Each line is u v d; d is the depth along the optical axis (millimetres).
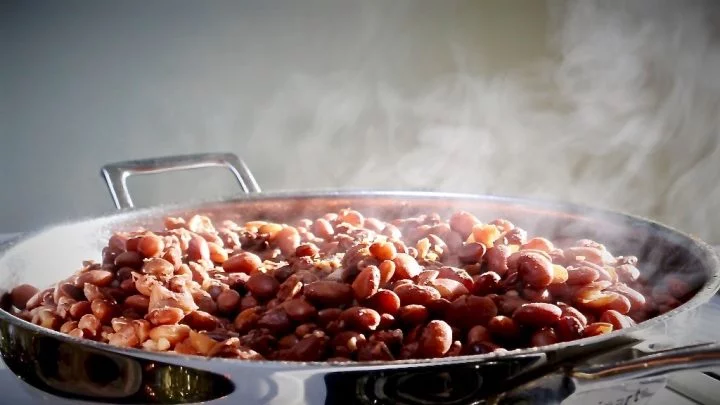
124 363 396
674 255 513
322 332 428
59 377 412
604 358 399
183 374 389
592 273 466
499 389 390
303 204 620
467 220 547
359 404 385
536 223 587
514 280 465
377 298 438
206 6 986
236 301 461
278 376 381
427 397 386
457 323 438
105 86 976
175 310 444
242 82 1021
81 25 950
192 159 640
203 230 561
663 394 500
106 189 1004
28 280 520
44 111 964
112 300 465
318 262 486
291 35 1022
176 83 1000
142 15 968
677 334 420
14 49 936
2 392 496
